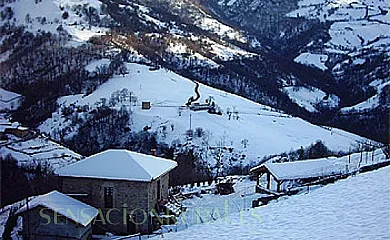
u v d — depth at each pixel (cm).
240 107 9488
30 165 4944
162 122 8012
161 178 3309
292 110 10638
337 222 1789
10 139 6038
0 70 10450
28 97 9375
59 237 2831
